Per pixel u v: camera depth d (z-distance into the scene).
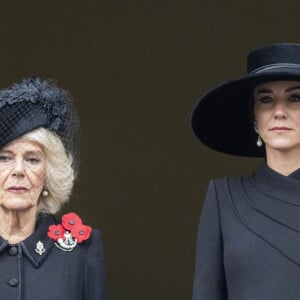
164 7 24.00
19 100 13.05
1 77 24.03
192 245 24.44
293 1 23.64
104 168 24.47
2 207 13.15
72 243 13.34
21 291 12.95
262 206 13.21
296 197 13.13
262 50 13.34
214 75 24.00
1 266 13.11
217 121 13.91
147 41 24.12
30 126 12.91
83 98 24.27
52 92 13.29
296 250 12.83
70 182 13.38
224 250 13.27
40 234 13.31
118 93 24.33
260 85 13.19
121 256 24.52
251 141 14.18
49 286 13.04
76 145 13.76
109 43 24.16
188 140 24.36
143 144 24.44
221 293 13.46
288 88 13.04
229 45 23.91
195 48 24.03
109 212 24.50
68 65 24.17
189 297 24.41
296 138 13.11
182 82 24.19
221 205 13.50
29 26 24.03
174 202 24.50
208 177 24.38
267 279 12.83
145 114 24.39
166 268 24.50
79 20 24.06
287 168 13.29
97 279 13.31
